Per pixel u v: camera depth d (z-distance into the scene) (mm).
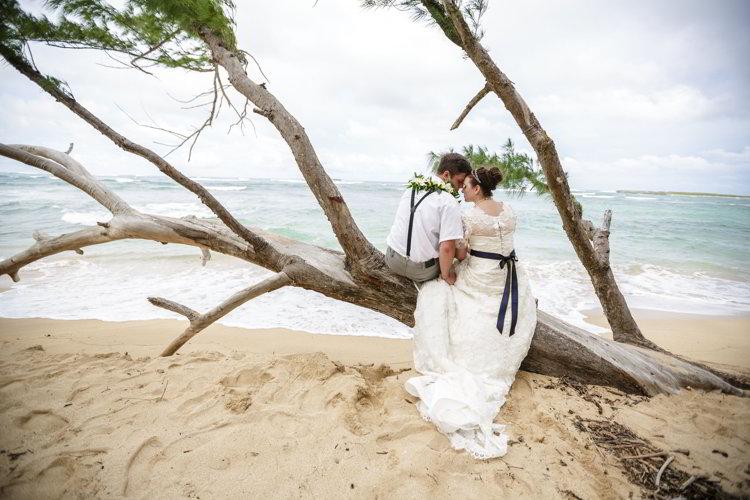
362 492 1990
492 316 2932
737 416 2709
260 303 6664
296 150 3420
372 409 2822
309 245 4188
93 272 8414
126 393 2934
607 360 3184
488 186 2986
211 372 3297
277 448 2316
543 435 2480
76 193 23453
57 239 3982
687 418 2693
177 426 2533
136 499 1930
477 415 2457
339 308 6504
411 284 3584
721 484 2045
